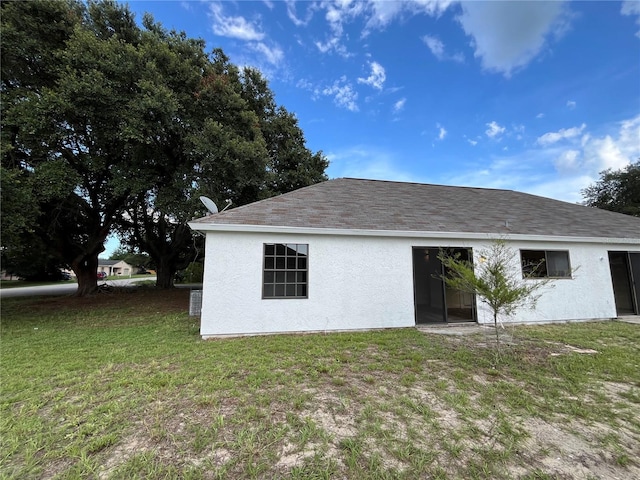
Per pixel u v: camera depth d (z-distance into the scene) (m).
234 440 2.69
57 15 10.08
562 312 8.65
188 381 4.05
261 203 8.22
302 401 3.44
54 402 3.49
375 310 7.62
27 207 8.77
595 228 9.56
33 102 9.19
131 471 2.31
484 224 8.86
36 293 17.88
